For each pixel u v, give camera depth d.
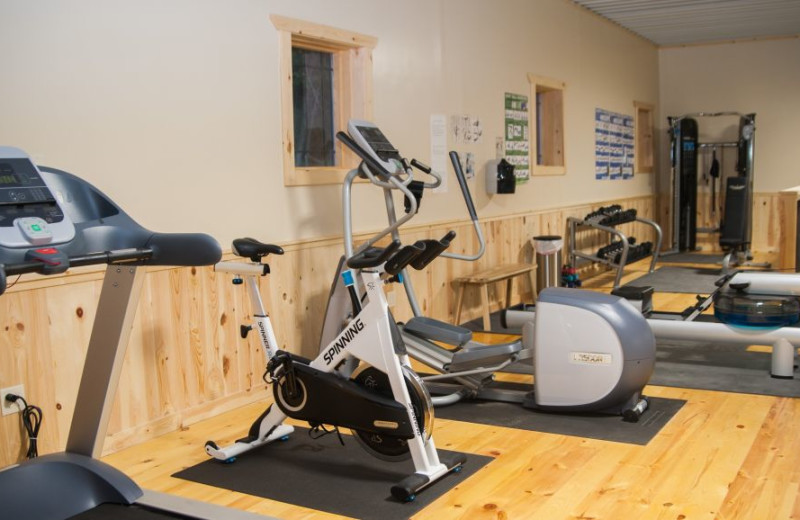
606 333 3.89
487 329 6.31
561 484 3.16
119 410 3.75
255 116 4.53
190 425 4.12
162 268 3.96
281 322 4.73
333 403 3.32
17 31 3.32
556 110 8.59
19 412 3.33
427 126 6.16
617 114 10.31
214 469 3.44
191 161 4.14
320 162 5.42
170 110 4.01
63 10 3.49
